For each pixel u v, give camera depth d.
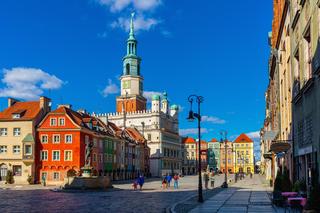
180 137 163.62
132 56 153.75
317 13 21.78
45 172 75.31
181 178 115.31
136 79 153.75
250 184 67.31
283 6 36.97
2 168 76.31
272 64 56.28
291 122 34.72
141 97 153.75
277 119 50.47
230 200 33.03
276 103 53.34
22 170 75.12
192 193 46.28
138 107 151.38
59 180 74.81
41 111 78.56
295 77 30.78
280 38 44.44
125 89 153.25
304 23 25.88
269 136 45.03
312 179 22.20
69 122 75.81
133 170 109.62
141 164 119.75
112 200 36.62
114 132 98.31
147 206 30.61
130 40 155.25
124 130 113.06
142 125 139.38
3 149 76.31
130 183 79.50
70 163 74.75
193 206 28.33
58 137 75.81
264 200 32.47
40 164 75.69
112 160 92.19
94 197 40.62
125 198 39.12
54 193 47.78
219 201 32.22
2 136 76.56
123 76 153.75
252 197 36.03
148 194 45.34
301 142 28.28
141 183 56.06
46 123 76.56
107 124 97.94
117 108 153.38
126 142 103.88
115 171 93.81
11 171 74.38
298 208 21.55
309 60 25.84
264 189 50.19
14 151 75.94
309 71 25.83
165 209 28.16
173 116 163.62
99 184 53.53
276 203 26.91
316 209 16.58
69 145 75.25
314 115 23.11
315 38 22.33
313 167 23.44
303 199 19.94
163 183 60.72
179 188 59.12
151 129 138.38
